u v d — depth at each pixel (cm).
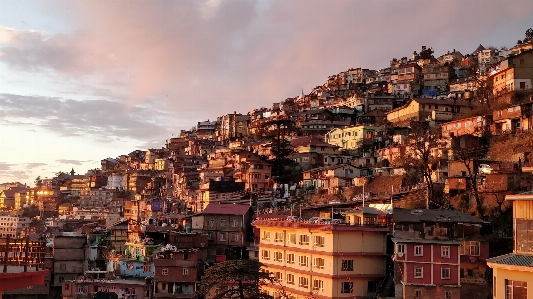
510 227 7644
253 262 6638
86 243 11594
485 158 10325
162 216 12875
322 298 7125
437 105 15525
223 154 18250
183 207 15200
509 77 12888
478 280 6488
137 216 15188
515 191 8019
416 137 12581
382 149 13875
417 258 6397
